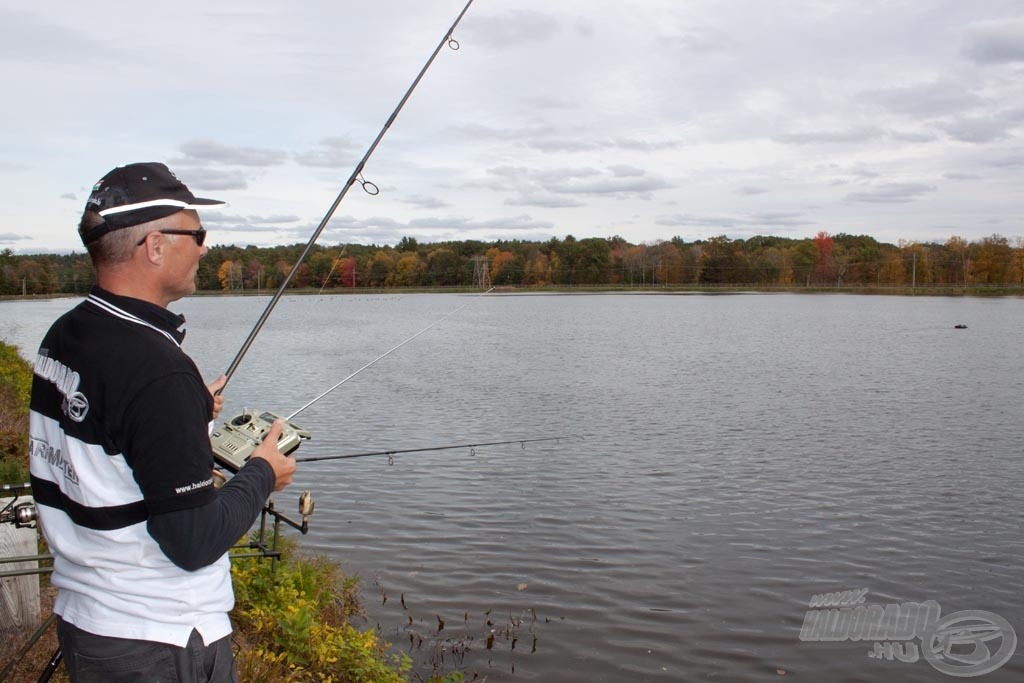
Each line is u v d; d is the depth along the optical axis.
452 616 7.69
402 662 6.34
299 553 8.70
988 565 9.23
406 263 104.00
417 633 7.31
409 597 8.08
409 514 10.74
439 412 19.48
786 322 60.34
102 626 2.14
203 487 2.11
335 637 5.62
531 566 8.99
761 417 18.67
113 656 2.14
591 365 30.50
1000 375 27.03
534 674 6.67
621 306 90.75
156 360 2.10
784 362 31.52
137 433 2.06
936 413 19.27
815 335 46.59
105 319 2.15
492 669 6.71
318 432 16.95
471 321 62.44
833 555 9.49
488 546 9.58
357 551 9.35
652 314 73.12
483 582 8.52
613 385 24.55
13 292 87.19
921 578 8.88
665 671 6.80
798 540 9.97
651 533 10.15
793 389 23.59
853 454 14.70
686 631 7.52
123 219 2.17
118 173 2.24
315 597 7.04
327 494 11.63
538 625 7.56
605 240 156.88
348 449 15.13
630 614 7.83
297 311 79.62
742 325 56.81
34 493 2.28
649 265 145.12
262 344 40.88
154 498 2.06
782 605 8.12
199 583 2.25
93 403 2.09
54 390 2.19
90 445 2.09
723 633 7.50
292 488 11.93
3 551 4.30
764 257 146.62
